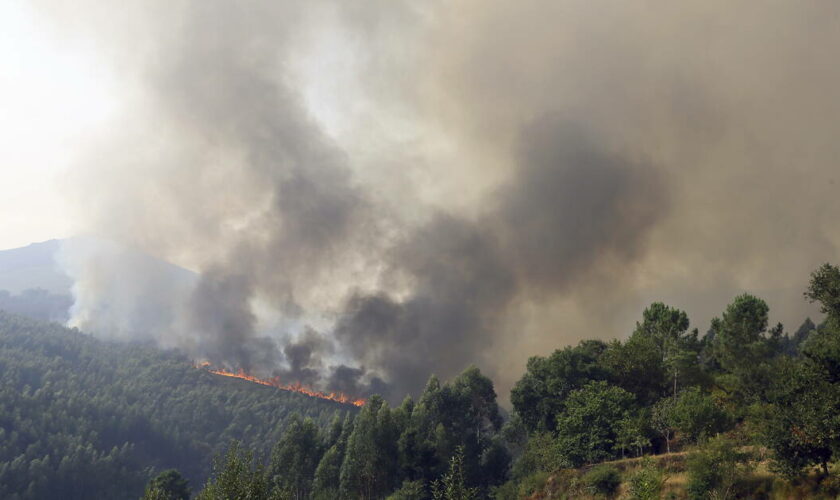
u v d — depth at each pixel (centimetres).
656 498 4231
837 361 3506
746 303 6588
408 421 9219
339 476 8538
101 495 13612
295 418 9638
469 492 3491
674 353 7194
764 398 5384
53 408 15712
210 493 2964
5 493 11850
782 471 3594
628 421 5791
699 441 4372
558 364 8144
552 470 6162
